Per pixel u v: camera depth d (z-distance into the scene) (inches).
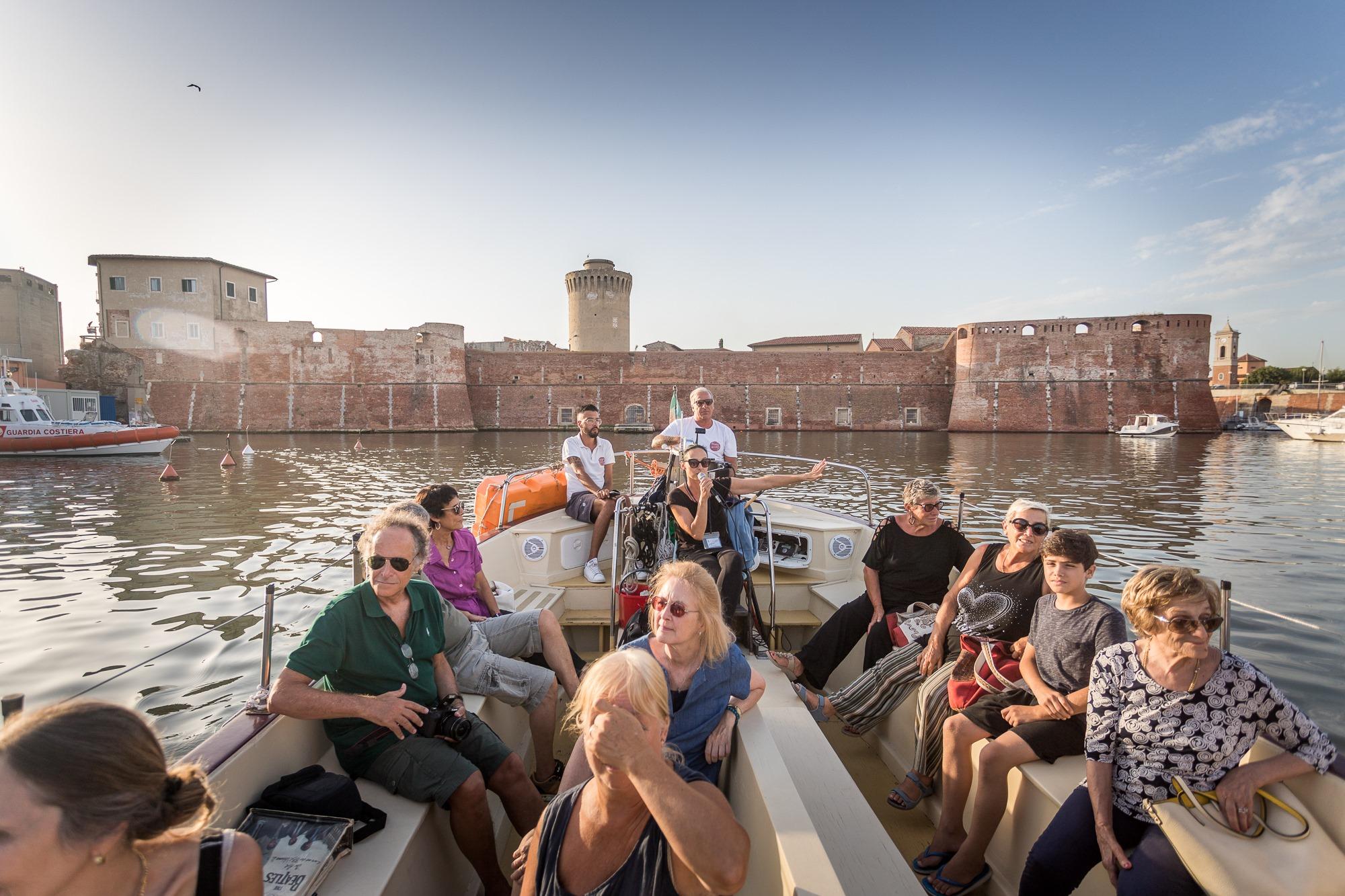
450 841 121.0
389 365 2386.8
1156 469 1203.9
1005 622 137.5
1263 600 410.6
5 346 1934.1
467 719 119.8
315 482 1003.9
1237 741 92.9
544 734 144.7
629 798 74.8
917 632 163.0
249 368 2277.3
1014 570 143.3
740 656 118.2
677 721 111.1
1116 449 1670.8
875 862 98.8
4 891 50.1
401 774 111.7
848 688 163.9
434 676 130.0
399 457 1428.4
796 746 127.1
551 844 79.4
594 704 71.2
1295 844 85.5
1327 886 81.7
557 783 151.6
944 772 129.9
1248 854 85.6
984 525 678.5
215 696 283.9
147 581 458.9
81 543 577.9
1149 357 2331.4
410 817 109.0
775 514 269.0
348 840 97.3
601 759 69.7
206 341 2237.9
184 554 539.5
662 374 2593.5
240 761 98.0
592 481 261.0
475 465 1269.7
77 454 1346.0
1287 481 1037.2
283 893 86.0
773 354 2600.9
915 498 174.4
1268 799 91.0
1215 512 755.4
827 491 914.7
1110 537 615.5
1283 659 308.5
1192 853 87.5
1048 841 103.6
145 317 2187.5
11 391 1385.3
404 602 126.2
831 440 2084.2
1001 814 119.4
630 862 76.7
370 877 94.7
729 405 2576.3
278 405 2289.6
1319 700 270.8
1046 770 117.1
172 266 2252.7
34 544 575.2
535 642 156.1
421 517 133.8
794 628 228.7
